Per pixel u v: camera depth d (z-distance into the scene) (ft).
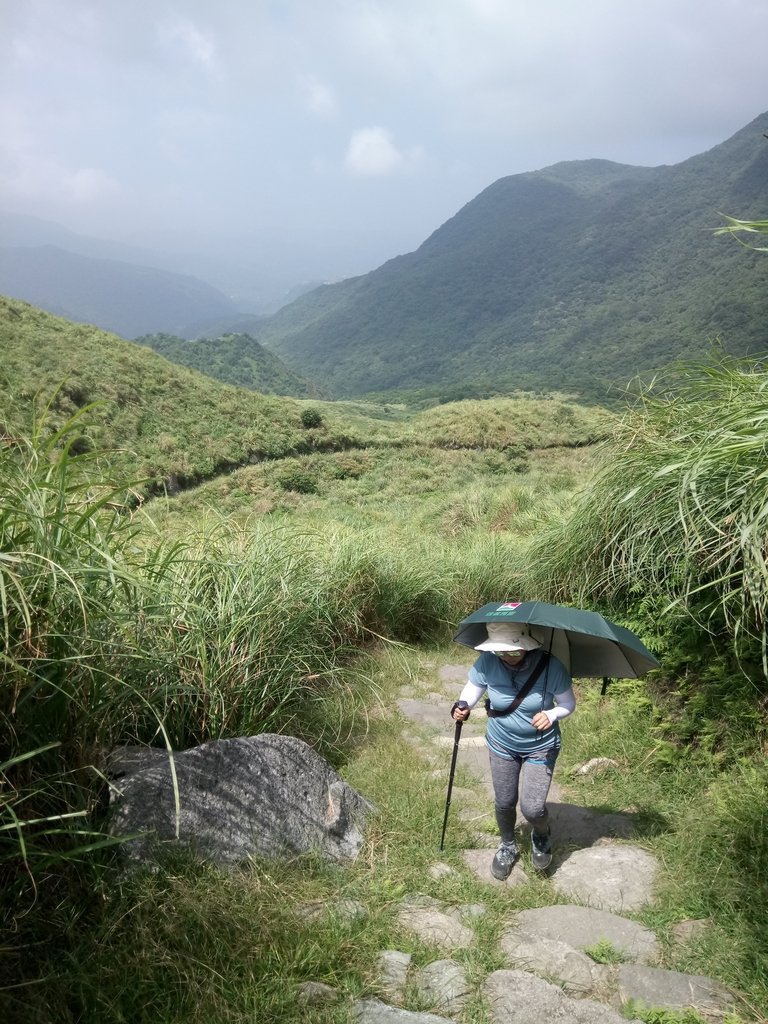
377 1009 8.74
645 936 10.63
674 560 17.76
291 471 145.79
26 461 10.27
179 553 16.35
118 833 10.14
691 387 19.19
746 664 15.48
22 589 8.77
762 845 11.68
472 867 12.89
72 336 177.78
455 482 137.08
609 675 13.46
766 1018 8.84
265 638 17.04
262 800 11.80
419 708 21.67
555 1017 8.86
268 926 9.80
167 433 152.87
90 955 8.60
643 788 15.43
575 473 111.14
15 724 9.50
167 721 13.42
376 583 26.50
